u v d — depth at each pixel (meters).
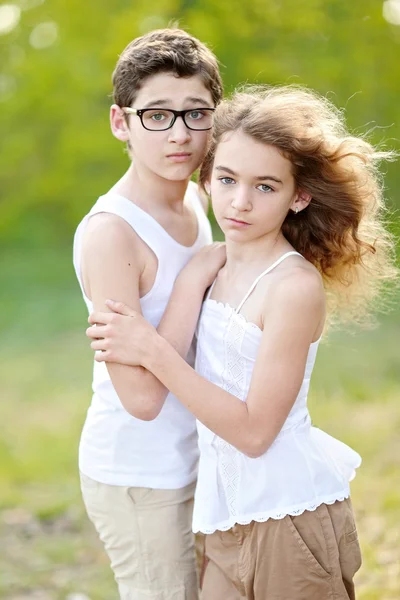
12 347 10.06
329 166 2.40
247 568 2.38
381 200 2.69
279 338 2.29
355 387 7.41
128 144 2.62
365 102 10.61
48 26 13.44
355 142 2.44
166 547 2.62
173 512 2.62
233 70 10.41
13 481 5.68
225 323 2.43
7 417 7.25
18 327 11.02
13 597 4.04
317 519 2.35
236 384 2.39
